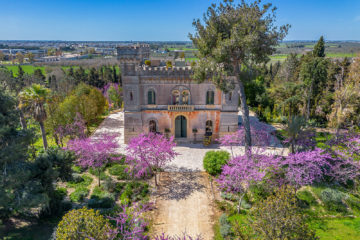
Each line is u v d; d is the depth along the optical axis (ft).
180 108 115.14
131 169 85.25
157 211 72.18
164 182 87.81
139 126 117.60
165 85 114.11
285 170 75.31
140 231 56.54
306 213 70.38
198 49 88.84
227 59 83.25
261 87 192.75
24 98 96.89
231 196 77.00
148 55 147.33
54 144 125.70
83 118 134.92
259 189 75.97
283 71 243.60
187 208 73.56
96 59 643.86
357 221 67.31
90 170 94.27
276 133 134.00
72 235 45.91
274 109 165.68
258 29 79.51
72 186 84.64
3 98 63.52
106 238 49.60
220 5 84.84
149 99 116.78
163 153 86.22
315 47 198.59
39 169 63.93
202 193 81.05
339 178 83.30
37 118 98.27
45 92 99.25
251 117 168.14
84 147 82.64
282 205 47.47
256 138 108.68
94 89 173.68
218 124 120.16
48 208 67.15
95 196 78.02
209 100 116.98
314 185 82.28
